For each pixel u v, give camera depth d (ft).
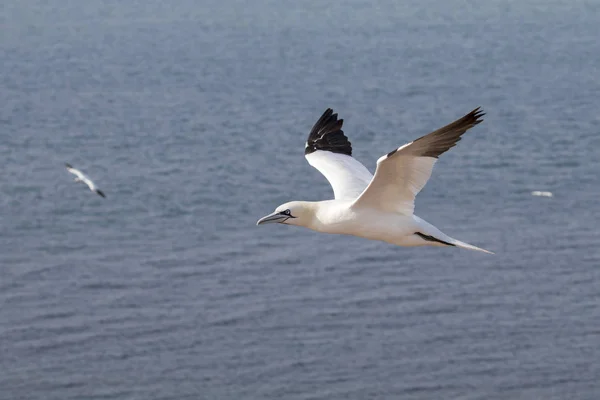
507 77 225.97
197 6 367.45
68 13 348.38
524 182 139.54
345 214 46.73
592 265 111.86
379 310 100.12
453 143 42.37
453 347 94.02
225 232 120.37
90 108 192.44
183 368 89.56
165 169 146.30
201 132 170.30
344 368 89.97
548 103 195.83
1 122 178.40
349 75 229.25
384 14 338.75
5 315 98.32
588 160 150.82
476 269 109.91
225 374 88.69
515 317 99.55
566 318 99.81
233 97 204.13
